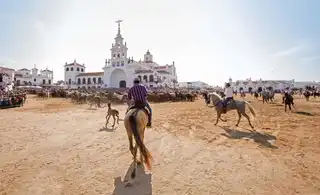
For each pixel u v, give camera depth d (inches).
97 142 363.9
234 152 306.2
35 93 2314.2
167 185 209.9
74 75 3969.0
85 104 1157.1
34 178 226.7
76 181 220.1
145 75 3319.4
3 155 297.6
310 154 294.8
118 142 363.6
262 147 329.1
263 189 201.2
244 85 4419.3
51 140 377.1
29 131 450.3
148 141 369.1
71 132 441.1
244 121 572.4
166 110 879.1
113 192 197.9
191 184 211.6
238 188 203.3
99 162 271.3
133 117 223.3
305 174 231.6
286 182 214.2
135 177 227.5
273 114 724.0
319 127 482.9
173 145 343.9
